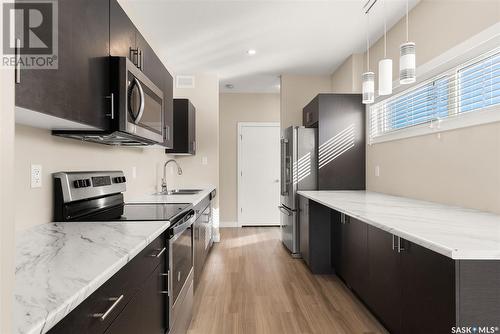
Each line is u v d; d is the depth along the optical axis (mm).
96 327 858
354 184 3881
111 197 2105
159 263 1531
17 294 712
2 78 511
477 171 2025
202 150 4742
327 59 4180
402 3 2738
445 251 1111
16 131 1361
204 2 2730
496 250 1084
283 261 3748
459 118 2164
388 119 3338
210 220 4148
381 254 2059
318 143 3912
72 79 1228
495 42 1876
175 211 2014
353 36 3447
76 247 1118
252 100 6062
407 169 2904
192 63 4293
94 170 2090
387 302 1968
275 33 3357
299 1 2725
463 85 2193
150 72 2232
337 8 2838
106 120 1556
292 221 3980
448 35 2314
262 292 2803
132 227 1482
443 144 2375
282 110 4859
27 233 1344
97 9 1446
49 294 713
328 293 2783
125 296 1077
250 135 6066
